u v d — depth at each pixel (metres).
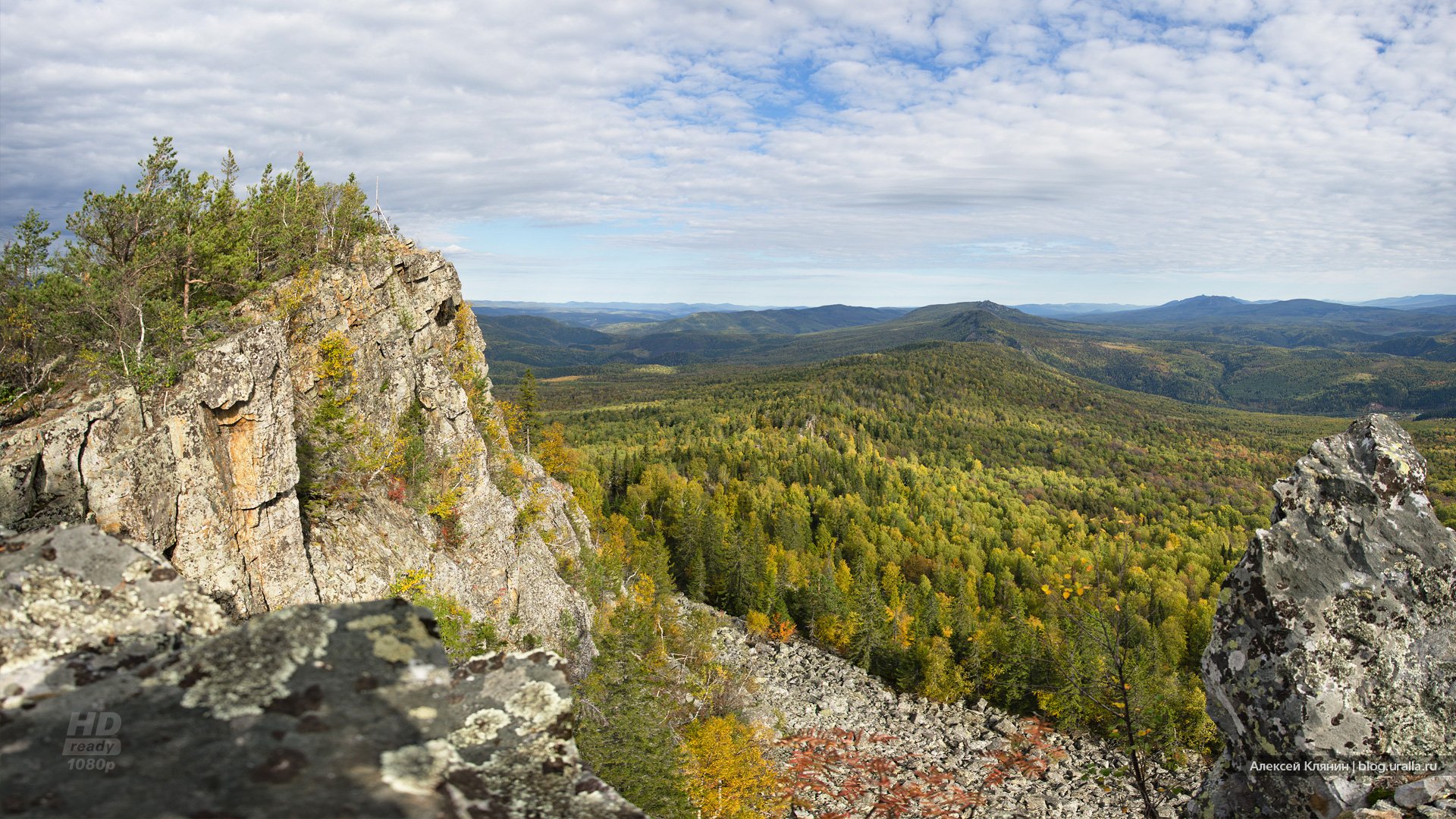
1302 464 11.75
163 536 19.72
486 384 53.56
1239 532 170.75
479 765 5.80
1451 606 10.27
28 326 19.83
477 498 39.66
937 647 85.62
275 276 30.17
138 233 23.45
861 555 142.25
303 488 28.09
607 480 165.50
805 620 105.31
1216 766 11.59
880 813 53.25
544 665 7.06
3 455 16.25
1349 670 10.25
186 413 20.94
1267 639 10.89
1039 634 85.75
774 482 181.12
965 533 168.38
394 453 34.19
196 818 4.07
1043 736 69.50
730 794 47.50
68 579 6.25
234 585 21.62
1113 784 57.81
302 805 4.30
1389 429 11.44
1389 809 9.04
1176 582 123.50
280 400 23.83
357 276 34.50
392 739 4.98
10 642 5.51
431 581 31.58
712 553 118.94
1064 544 162.12
